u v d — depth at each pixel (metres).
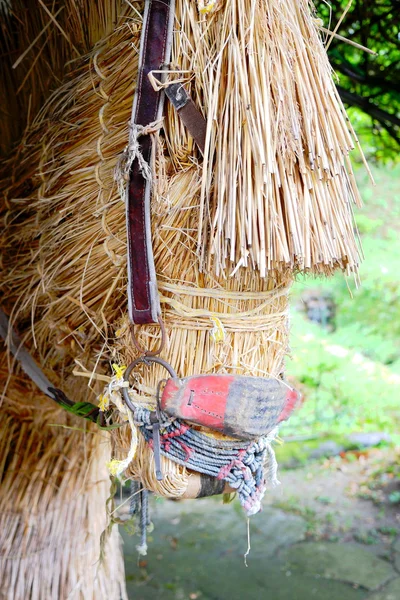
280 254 0.70
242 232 0.69
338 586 2.49
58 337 0.99
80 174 0.86
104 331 0.91
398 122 1.98
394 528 2.96
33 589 1.18
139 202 0.75
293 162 0.72
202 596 2.39
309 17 0.80
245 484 0.78
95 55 0.86
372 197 6.83
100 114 0.83
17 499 1.20
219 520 3.04
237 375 0.75
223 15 0.72
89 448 1.22
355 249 0.80
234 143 0.70
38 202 0.93
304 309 6.22
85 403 0.98
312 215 0.73
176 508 3.17
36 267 0.97
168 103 0.75
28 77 1.07
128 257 0.76
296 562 2.66
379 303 6.20
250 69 0.70
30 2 1.04
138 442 0.80
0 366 1.16
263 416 0.77
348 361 5.09
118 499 2.37
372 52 0.83
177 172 0.76
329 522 3.02
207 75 0.72
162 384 0.77
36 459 1.21
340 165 0.77
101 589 1.26
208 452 0.76
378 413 4.30
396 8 1.77
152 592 2.40
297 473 3.56
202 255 0.73
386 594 2.43
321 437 3.89
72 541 1.21
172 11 0.72
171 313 0.77
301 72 0.74
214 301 0.76
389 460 3.69
